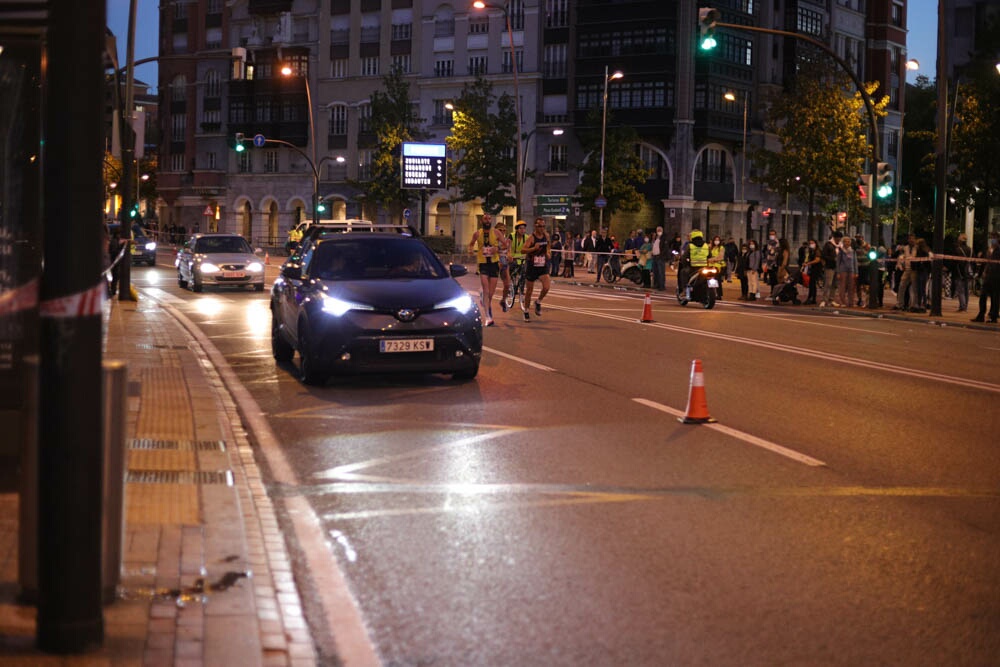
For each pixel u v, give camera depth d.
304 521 7.07
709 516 7.24
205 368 14.48
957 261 29.52
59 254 4.49
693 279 28.77
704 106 65.88
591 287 39.81
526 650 4.91
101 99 4.52
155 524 6.54
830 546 6.58
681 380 13.78
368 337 12.66
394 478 8.30
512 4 71.38
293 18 83.00
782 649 4.95
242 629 4.90
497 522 7.06
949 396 12.79
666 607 5.49
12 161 7.86
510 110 64.62
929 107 89.62
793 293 31.73
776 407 11.77
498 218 72.31
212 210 85.06
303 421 10.74
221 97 88.00
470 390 12.84
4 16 6.74
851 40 77.12
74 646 4.54
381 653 4.87
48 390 4.51
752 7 68.50
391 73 75.50
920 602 5.61
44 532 4.54
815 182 59.22
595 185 61.94
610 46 67.31
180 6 90.62
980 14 54.19
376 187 71.56
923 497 7.84
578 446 9.54
